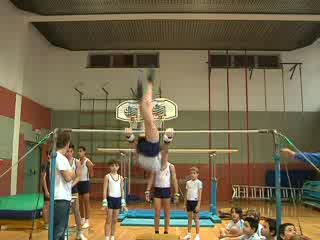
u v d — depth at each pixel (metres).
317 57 13.98
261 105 13.83
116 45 13.47
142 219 8.63
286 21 11.02
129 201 12.54
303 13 9.98
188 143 13.73
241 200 13.16
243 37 12.41
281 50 13.88
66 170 4.27
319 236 7.09
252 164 13.57
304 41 12.84
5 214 7.20
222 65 14.03
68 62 14.10
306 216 9.85
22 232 7.06
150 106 3.63
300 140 13.66
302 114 13.77
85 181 7.16
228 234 6.48
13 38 10.71
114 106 13.92
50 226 4.20
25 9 10.32
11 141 10.37
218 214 9.55
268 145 13.67
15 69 10.78
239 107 13.84
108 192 5.98
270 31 11.84
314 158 3.75
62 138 4.45
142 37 12.57
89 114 13.91
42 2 9.59
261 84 13.91
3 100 9.89
